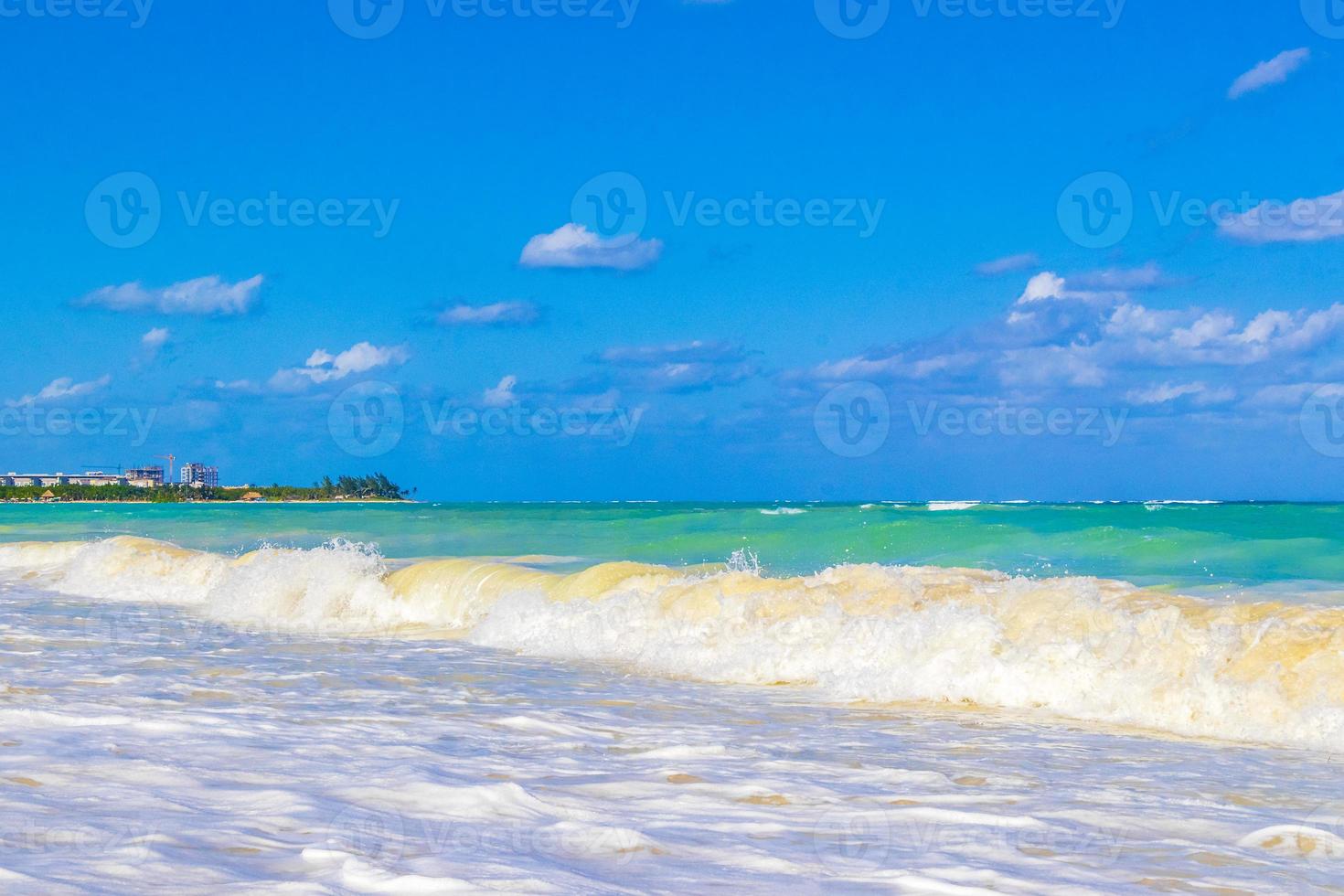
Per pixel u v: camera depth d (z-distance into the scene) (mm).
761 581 10547
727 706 7480
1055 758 5645
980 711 7352
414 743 5570
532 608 11359
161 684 7766
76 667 8688
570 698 7727
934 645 8195
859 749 5820
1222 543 16422
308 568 14328
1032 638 7898
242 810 3854
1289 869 3494
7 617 13336
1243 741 6414
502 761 5148
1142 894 3186
